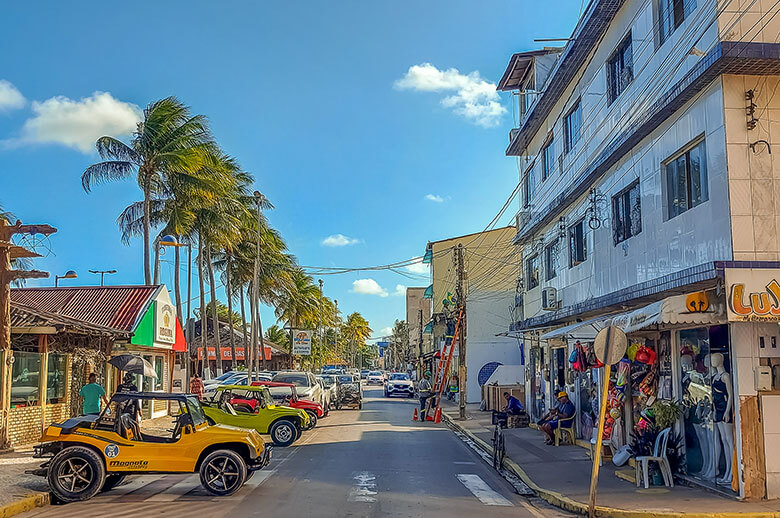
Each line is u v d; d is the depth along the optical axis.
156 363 26.83
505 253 43.31
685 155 12.23
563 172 20.22
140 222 34.22
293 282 59.66
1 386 15.32
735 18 10.77
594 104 17.28
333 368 74.19
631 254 14.58
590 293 17.59
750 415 10.44
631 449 13.42
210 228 36.78
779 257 10.36
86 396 16.75
